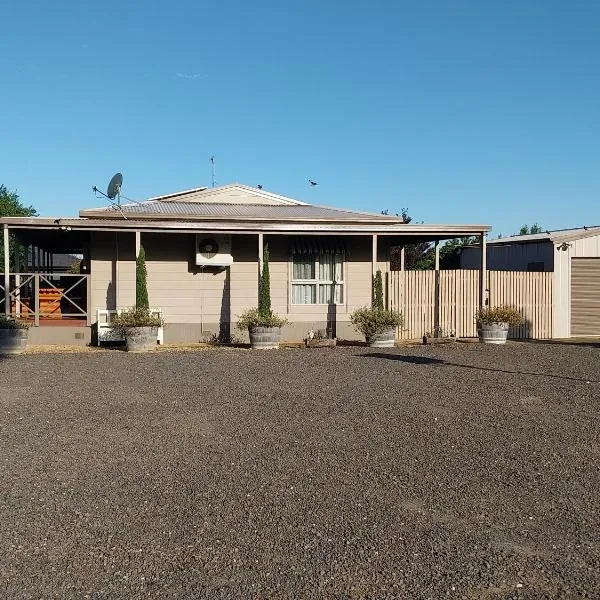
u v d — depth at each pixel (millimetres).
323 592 3525
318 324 17312
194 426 7207
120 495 4992
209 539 4191
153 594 3494
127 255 16250
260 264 16000
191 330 16688
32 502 4832
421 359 13180
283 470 5633
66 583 3605
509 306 17531
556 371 11484
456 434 6918
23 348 14062
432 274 17609
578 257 19172
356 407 8273
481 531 4344
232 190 21281
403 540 4188
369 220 17375
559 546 4113
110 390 9367
